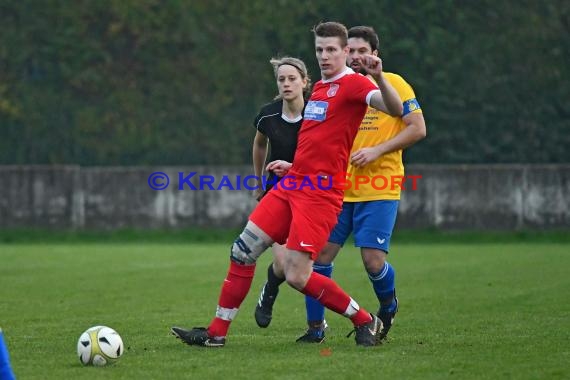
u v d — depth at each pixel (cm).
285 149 2342
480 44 7325
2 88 7400
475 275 3875
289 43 7412
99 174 6450
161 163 7475
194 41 7512
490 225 6341
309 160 2028
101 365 1906
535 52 7375
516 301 3027
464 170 6344
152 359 1973
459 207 6350
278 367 1873
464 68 7288
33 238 6369
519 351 2061
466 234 6303
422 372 1825
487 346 2131
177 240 6334
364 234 2206
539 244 5847
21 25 7462
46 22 7475
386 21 7231
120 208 6456
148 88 7531
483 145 7281
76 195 6444
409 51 7219
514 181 6319
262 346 2147
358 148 2280
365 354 2022
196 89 7531
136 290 3397
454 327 2469
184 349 2102
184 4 7531
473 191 6341
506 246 5653
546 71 7356
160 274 3966
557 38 7406
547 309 2822
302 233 2016
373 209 2206
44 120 7425
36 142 7425
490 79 7300
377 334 2136
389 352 2048
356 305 2117
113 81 7506
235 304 2123
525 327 2453
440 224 6356
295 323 2598
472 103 7281
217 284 3584
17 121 7425
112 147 7456
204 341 2127
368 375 1795
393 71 7256
